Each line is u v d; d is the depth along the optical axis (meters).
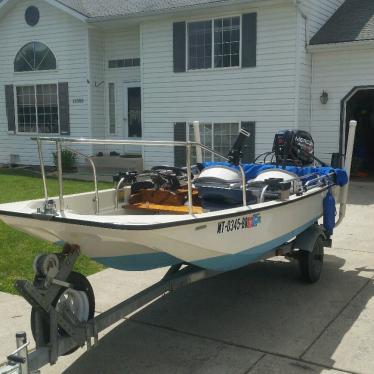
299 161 6.50
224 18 13.53
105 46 16.44
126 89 16.38
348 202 10.41
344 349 4.03
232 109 13.73
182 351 4.05
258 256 4.75
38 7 16.56
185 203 4.98
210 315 4.77
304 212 5.29
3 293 5.25
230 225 4.01
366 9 14.09
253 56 13.21
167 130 14.80
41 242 7.03
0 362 3.85
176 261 4.08
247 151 13.57
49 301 3.37
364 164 15.36
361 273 5.94
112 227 3.33
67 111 16.62
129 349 4.10
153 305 5.04
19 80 17.39
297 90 12.79
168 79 14.57
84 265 6.16
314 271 5.56
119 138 16.67
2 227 7.79
